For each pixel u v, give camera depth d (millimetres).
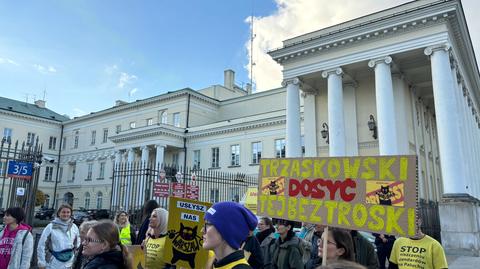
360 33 20984
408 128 22703
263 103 42031
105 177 48844
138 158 41344
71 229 6816
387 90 19969
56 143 57000
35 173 10219
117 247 3402
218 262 2516
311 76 23891
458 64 21922
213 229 2520
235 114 44406
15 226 6430
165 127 38500
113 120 50312
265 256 5637
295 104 23609
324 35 22203
